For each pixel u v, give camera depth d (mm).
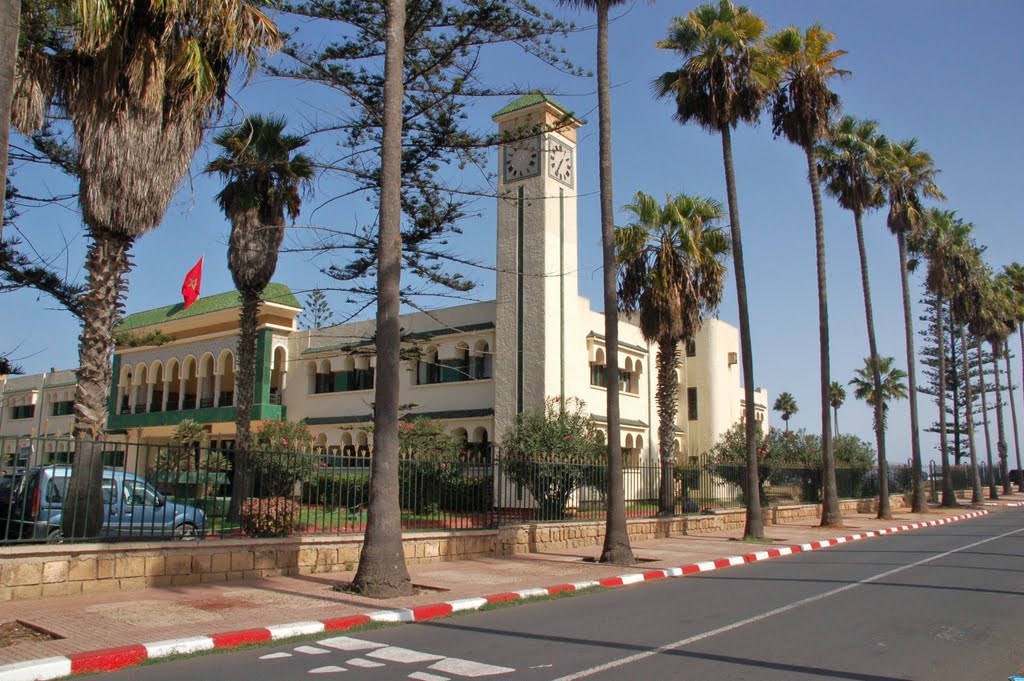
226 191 22391
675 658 7426
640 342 34750
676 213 24094
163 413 37062
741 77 22062
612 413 16062
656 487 23984
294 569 13055
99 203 11039
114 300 11391
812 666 7066
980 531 25266
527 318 27359
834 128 30312
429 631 9016
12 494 10234
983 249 49594
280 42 12281
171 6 10703
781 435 36812
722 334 39375
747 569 15594
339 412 32812
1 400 35906
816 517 31641
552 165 28250
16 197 14172
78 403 11086
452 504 16531
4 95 7512
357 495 14766
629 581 13516
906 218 35344
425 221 21094
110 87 10891
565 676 6734
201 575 11867
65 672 6844
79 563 10578
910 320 36312
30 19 10750
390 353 12055
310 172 22547
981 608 10273
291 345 35156
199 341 36344
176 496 12242
